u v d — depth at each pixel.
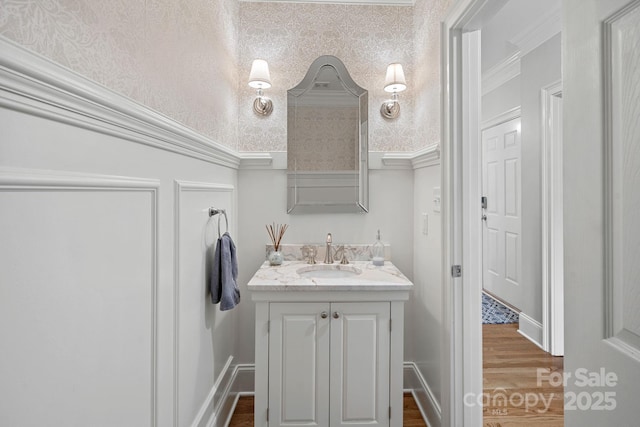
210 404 1.44
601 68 0.55
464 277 1.45
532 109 2.59
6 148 0.48
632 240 0.50
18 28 0.50
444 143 1.51
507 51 2.86
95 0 0.68
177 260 1.07
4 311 0.49
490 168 3.60
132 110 0.77
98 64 0.69
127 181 0.78
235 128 1.94
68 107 0.59
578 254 0.61
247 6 2.03
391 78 1.92
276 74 2.03
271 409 1.49
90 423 0.68
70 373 0.62
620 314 0.52
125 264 0.80
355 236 2.03
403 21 2.06
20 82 0.49
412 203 2.04
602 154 0.55
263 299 1.47
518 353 2.44
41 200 0.55
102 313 0.71
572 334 0.62
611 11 0.53
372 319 1.49
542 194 2.48
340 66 2.01
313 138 2.01
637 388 0.49
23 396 0.52
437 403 1.60
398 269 1.93
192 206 1.22
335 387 1.49
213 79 1.49
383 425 1.49
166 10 1.01
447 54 1.47
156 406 0.93
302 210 2.01
